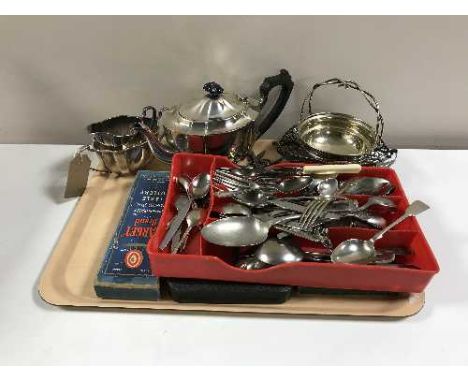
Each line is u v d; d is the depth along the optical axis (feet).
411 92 2.59
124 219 2.09
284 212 2.05
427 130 2.78
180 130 2.12
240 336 1.71
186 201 2.10
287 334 1.72
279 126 2.77
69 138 2.91
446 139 2.82
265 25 2.34
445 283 1.90
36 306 1.80
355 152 2.41
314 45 2.41
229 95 2.28
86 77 2.60
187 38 2.41
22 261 2.01
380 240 1.85
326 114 2.51
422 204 1.88
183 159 2.22
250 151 2.44
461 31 2.32
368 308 1.78
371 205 2.05
